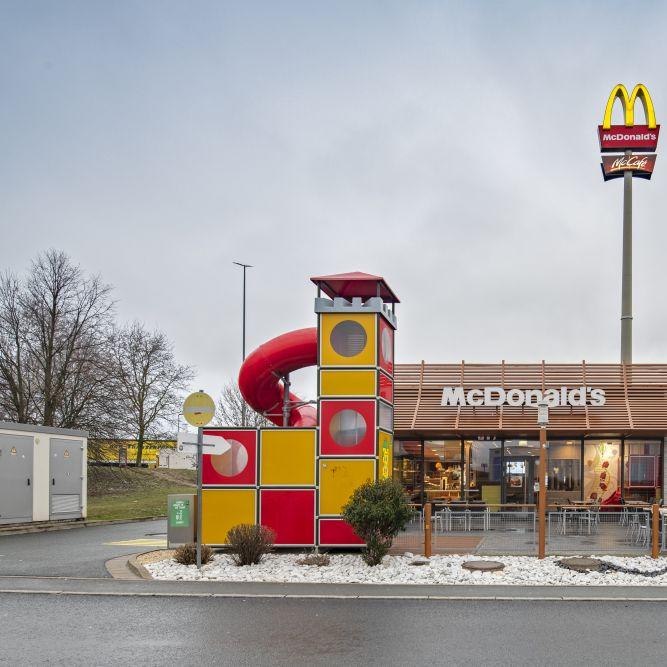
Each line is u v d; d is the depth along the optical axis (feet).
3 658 25.58
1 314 126.31
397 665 24.84
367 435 51.44
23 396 125.08
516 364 87.56
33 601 35.83
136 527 84.28
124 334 166.71
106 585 39.99
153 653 26.25
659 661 25.40
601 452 84.94
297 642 27.89
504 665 24.85
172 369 168.55
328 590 38.37
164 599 36.24
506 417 84.23
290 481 51.90
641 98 104.32
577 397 83.76
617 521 56.13
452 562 46.01
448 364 88.12
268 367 63.67
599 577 41.73
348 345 52.37
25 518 78.48
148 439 166.40
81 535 72.38
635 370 86.63
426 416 84.84
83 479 89.61
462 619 31.89
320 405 51.88
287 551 51.93
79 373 126.00
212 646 27.25
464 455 86.79
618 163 101.14
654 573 42.70
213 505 52.29
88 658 25.57
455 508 82.69
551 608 34.30
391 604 35.06
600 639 28.43
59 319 127.44
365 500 45.62
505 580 41.16
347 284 55.72
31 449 80.02
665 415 82.48
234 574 42.83
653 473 84.28
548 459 85.87
